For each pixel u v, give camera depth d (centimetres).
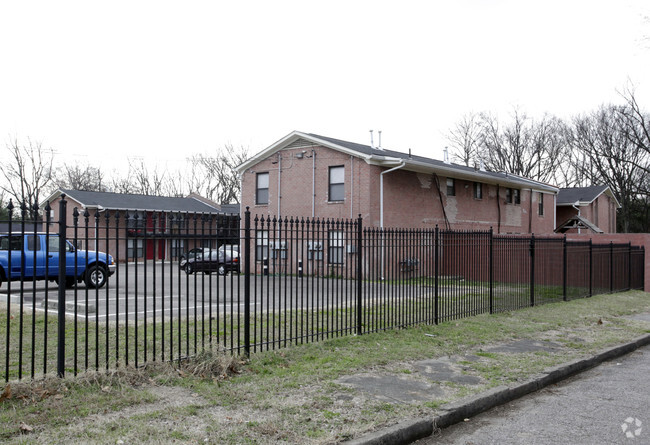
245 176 2570
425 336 877
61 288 527
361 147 2386
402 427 472
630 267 1816
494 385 620
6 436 404
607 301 1453
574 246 1562
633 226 4784
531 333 961
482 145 5538
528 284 1356
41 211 3688
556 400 617
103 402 485
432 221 2425
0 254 1449
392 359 718
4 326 856
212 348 654
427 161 2622
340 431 452
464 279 1193
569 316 1160
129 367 564
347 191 2203
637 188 4503
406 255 1122
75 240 517
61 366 525
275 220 711
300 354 712
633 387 677
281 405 513
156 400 504
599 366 799
